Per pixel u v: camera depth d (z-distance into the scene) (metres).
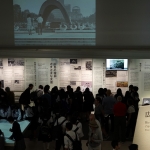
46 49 11.41
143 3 11.16
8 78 12.09
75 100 9.61
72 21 11.48
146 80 11.59
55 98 9.57
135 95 9.22
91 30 11.45
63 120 6.54
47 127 6.92
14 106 8.33
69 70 11.84
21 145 6.39
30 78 12.05
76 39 11.54
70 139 5.55
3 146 6.27
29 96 10.02
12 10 11.55
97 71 11.70
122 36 11.38
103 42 11.47
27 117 8.17
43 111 7.11
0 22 11.66
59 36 11.57
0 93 9.77
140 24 11.27
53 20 11.52
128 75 11.63
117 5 11.26
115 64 11.59
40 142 8.19
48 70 11.95
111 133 8.98
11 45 11.72
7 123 7.96
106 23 11.38
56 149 6.65
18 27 11.63
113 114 8.72
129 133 8.94
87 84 11.79
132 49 11.28
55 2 11.45
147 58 11.14
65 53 11.34
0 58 11.99
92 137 5.79
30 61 11.95
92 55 11.27
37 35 11.62
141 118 5.21
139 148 5.24
